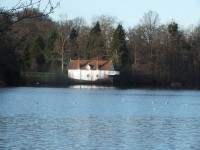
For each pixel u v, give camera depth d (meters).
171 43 174.50
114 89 154.75
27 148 39.72
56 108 82.69
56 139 45.00
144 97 120.94
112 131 51.81
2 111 73.69
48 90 138.12
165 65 173.12
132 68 176.62
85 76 185.75
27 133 48.47
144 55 174.50
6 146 40.41
